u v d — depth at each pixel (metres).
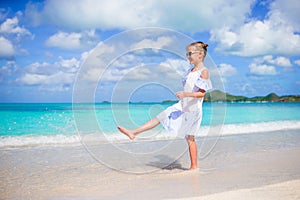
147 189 3.13
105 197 2.89
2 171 4.02
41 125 8.97
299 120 11.89
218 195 2.68
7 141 6.60
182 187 3.14
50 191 3.13
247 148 5.79
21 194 3.05
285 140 6.92
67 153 5.33
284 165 4.24
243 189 2.86
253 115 14.39
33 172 3.95
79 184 3.40
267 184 3.17
